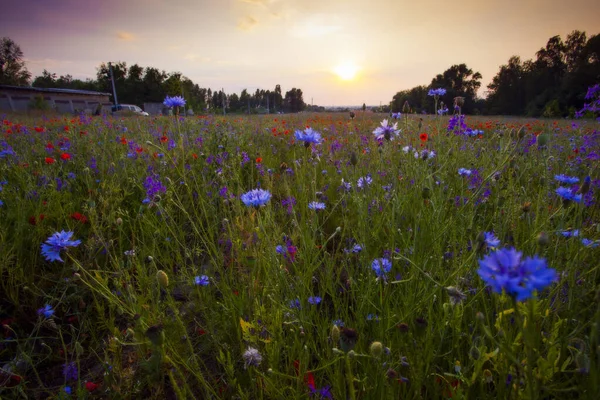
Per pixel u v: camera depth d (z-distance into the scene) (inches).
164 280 60.1
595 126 235.8
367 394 54.9
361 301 70.4
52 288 94.4
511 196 86.7
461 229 80.5
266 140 274.7
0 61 2564.0
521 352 48.8
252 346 68.7
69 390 65.1
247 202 73.6
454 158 109.9
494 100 2628.0
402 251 79.9
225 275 86.9
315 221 85.6
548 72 2428.6
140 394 67.3
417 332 51.0
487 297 71.6
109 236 101.9
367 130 265.6
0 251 91.5
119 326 88.3
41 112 920.9
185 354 69.2
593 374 36.6
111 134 264.4
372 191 105.8
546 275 30.7
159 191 119.3
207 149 187.2
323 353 68.1
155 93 2930.6
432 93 136.2
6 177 153.8
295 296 74.7
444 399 55.2
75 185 150.3
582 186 60.5
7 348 80.0
